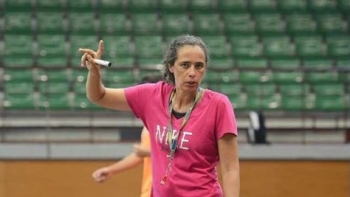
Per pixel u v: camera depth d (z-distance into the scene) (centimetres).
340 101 2312
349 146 1692
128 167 1135
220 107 705
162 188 710
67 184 1656
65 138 1903
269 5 2989
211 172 711
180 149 704
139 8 2939
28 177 1656
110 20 2855
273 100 2283
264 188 1677
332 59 2681
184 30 2838
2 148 1656
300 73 2380
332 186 1686
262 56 2675
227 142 704
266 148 1684
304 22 2903
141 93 741
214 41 2756
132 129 1922
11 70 2331
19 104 2177
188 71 698
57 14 2848
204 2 2984
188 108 712
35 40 2688
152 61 2605
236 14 2923
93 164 1662
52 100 2200
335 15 2939
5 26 2773
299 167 1681
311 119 2028
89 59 719
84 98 2205
